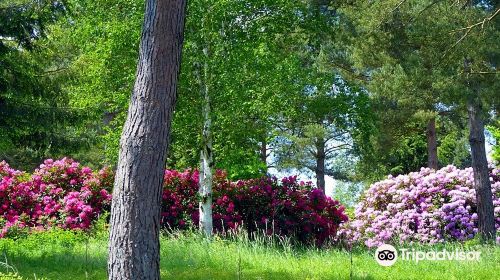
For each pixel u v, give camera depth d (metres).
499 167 16.64
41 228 12.09
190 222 13.34
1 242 10.38
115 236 5.45
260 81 11.62
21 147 14.75
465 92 11.62
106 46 11.41
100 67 11.97
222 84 11.40
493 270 8.26
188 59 11.38
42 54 14.40
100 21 11.65
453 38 12.01
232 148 12.78
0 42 12.22
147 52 5.66
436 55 12.19
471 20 11.84
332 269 8.28
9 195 13.60
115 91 12.25
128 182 5.47
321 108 13.02
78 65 15.58
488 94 11.47
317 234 13.59
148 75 5.61
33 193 13.65
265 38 12.47
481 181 13.31
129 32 11.10
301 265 8.62
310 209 13.51
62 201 13.20
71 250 9.78
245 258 8.96
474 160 13.45
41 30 12.99
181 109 11.71
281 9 12.41
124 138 5.59
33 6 12.55
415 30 12.48
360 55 19.12
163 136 5.60
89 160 26.89
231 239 12.31
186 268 8.37
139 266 5.37
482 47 11.35
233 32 11.96
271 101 11.67
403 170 32.03
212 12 11.34
